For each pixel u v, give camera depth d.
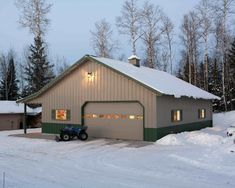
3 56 59.34
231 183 10.13
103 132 22.81
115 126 22.30
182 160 14.05
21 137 23.42
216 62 45.91
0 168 12.80
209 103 29.67
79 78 23.73
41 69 44.31
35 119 39.81
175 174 11.48
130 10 38.72
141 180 10.69
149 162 13.84
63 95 24.56
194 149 16.89
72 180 10.74
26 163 13.86
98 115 23.08
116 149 17.67
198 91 27.36
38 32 36.75
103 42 44.53
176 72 55.25
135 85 21.11
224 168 12.17
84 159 14.76
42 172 12.05
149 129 20.58
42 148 18.16
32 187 9.61
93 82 23.00
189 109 25.25
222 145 16.91
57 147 18.50
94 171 12.21
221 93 44.66
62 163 13.83
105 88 22.42
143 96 20.78
